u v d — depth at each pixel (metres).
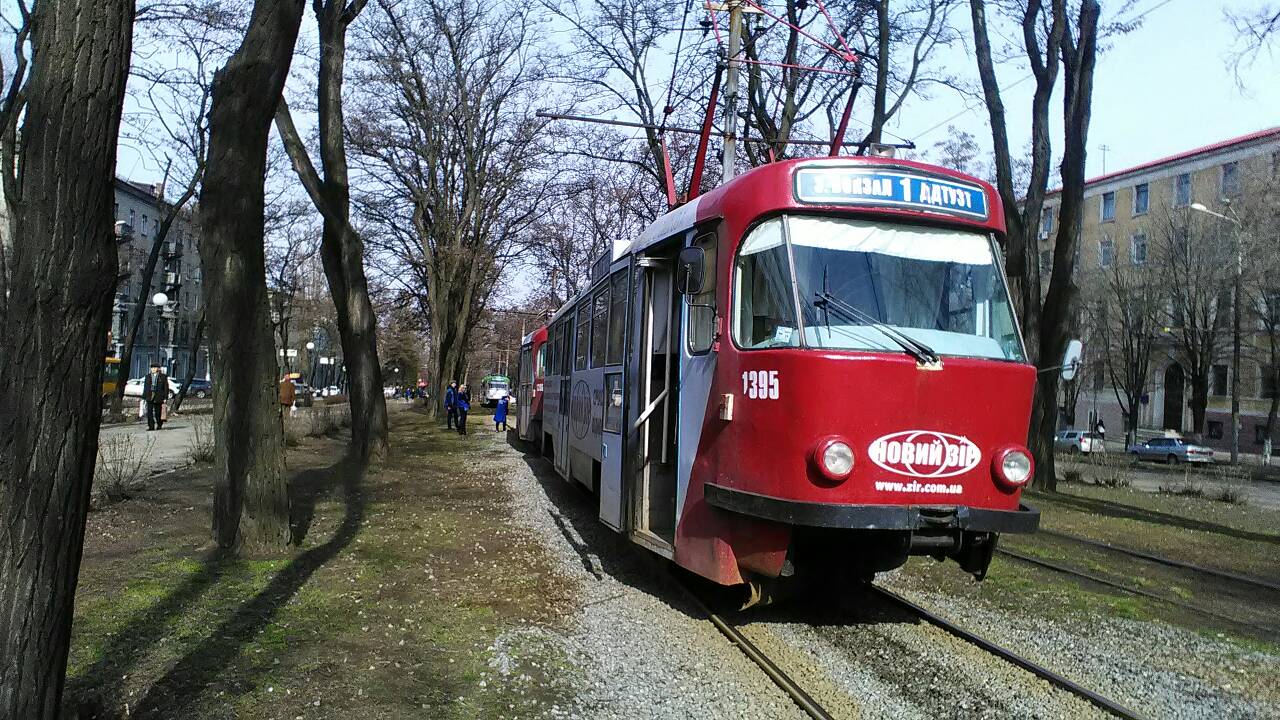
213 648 5.18
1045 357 16.48
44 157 2.99
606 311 9.30
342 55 14.53
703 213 6.58
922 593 7.43
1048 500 14.84
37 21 3.08
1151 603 7.33
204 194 7.56
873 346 5.47
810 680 5.20
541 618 6.33
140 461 12.21
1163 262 37.31
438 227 31.92
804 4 17.50
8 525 2.94
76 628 5.39
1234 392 34.09
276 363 7.93
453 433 27.05
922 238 5.97
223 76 7.39
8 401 2.96
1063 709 4.82
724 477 5.90
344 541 8.64
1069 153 16.12
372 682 4.82
